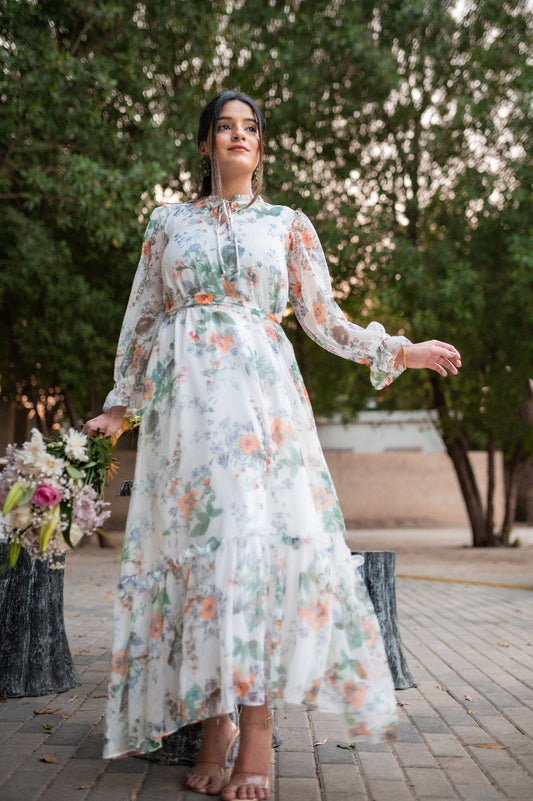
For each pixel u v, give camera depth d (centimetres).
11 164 908
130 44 1009
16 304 1314
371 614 243
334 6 1223
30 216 1147
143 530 241
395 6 1216
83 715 333
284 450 242
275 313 259
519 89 1180
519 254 1096
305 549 232
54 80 826
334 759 281
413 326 1201
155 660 227
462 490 1692
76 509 244
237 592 219
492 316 1289
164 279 258
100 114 954
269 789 240
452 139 1280
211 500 229
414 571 1152
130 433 297
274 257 254
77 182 862
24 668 367
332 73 1232
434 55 1250
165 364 249
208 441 234
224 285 250
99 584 898
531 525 2809
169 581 230
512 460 1723
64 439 254
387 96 1227
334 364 1521
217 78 1219
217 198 261
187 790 244
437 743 303
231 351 243
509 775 265
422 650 518
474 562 1311
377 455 2691
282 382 249
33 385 1542
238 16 1202
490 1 1226
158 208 273
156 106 1136
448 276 1215
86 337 1245
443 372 270
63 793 239
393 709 233
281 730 321
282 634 228
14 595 371
